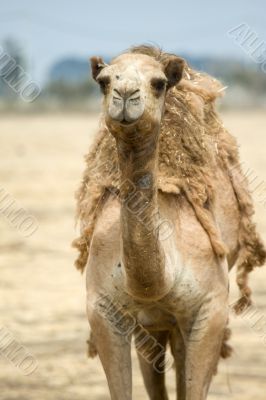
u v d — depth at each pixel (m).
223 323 19.95
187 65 22.53
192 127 20.67
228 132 23.38
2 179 75.38
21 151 101.12
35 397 26.28
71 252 47.31
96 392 26.88
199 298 19.62
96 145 21.55
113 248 19.31
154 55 19.78
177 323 20.45
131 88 16.28
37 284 40.44
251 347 30.92
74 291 39.31
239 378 27.91
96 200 20.36
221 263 20.09
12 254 46.75
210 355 19.78
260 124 142.62
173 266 18.98
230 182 22.56
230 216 22.20
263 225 49.25
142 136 16.91
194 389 19.59
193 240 19.62
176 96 20.91
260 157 85.94
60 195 66.44
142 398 26.86
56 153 99.19
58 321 34.50
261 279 40.00
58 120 172.62
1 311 35.75
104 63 18.70
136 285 18.11
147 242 17.58
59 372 28.69
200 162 20.55
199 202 20.06
